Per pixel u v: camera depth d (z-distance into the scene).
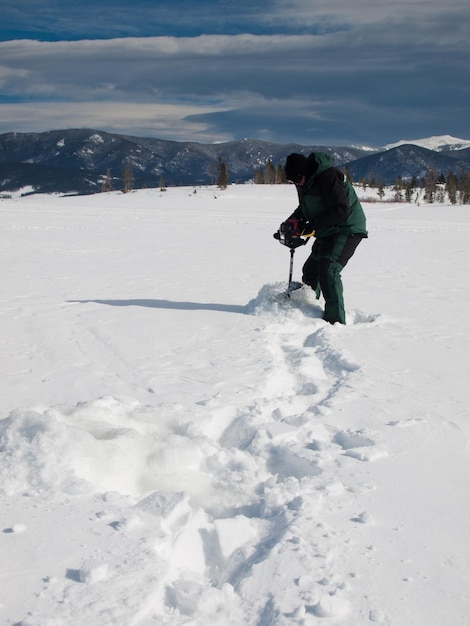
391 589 2.07
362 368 4.74
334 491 2.75
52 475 2.65
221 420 3.67
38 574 2.02
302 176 6.26
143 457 3.03
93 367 4.74
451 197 92.88
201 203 50.94
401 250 15.51
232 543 2.34
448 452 3.25
